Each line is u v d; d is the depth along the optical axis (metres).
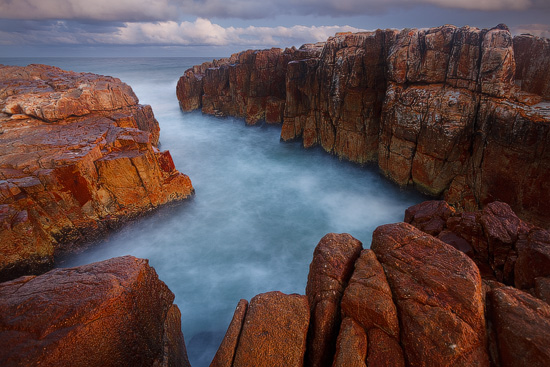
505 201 12.90
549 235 6.41
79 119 18.80
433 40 14.47
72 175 12.35
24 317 3.82
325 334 4.53
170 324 5.71
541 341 3.55
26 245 11.01
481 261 7.80
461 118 13.56
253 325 4.46
